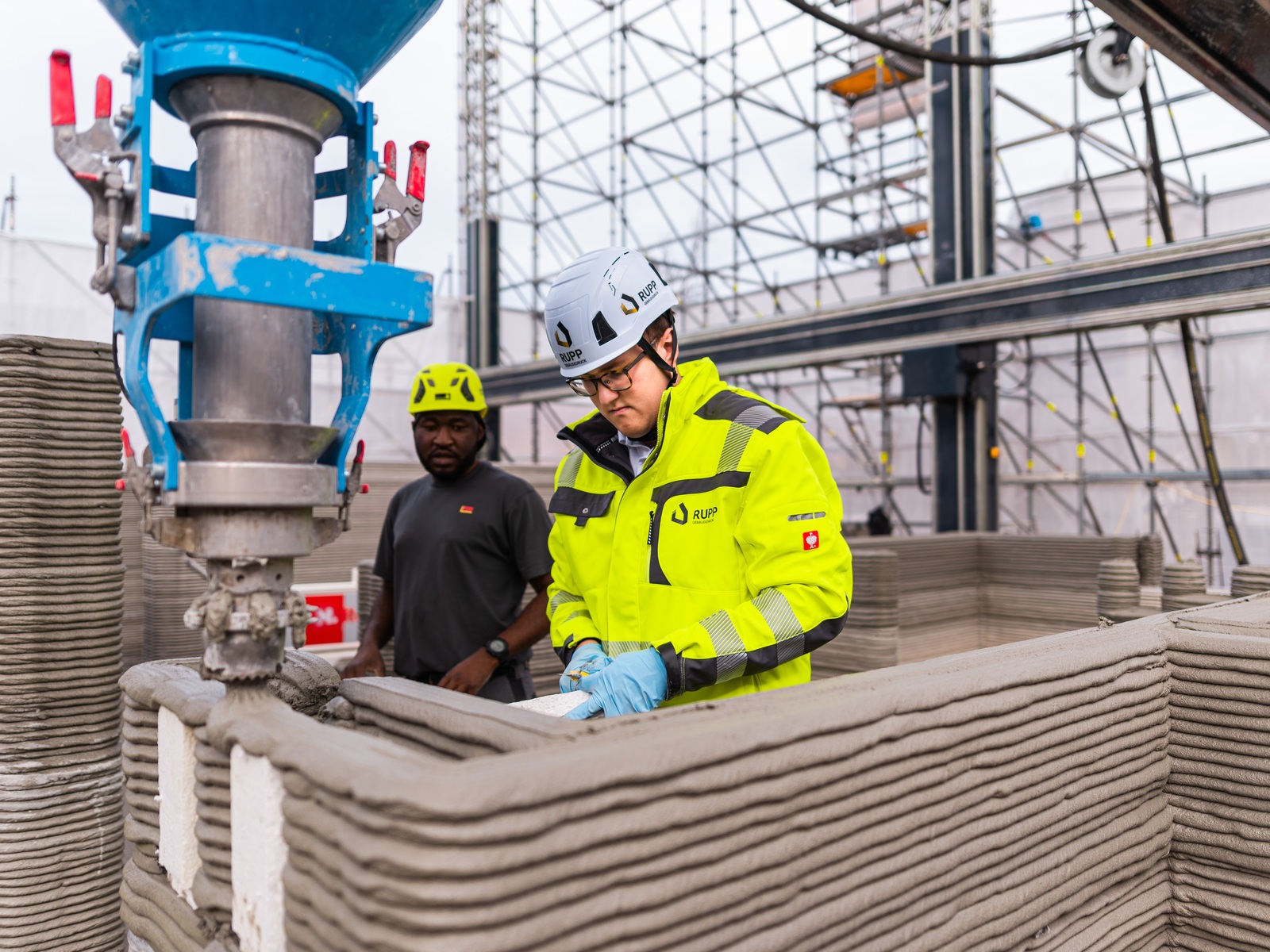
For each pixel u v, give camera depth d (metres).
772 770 0.82
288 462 0.95
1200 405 5.59
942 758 1.02
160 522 0.95
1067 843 1.22
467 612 2.45
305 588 4.06
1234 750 1.36
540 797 0.65
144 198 0.92
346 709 1.19
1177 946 1.43
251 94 0.94
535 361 12.56
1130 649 1.35
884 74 12.26
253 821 0.86
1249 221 11.20
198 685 1.11
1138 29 2.92
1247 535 11.37
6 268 13.41
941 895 1.04
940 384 8.64
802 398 16.17
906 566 7.08
